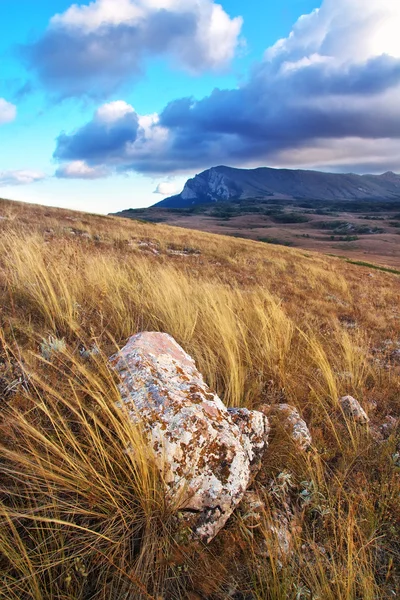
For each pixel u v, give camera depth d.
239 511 2.20
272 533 2.07
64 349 2.96
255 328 5.04
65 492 1.96
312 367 4.53
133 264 7.72
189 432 2.18
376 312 9.04
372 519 2.27
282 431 2.94
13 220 12.31
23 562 1.62
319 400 3.55
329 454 2.95
